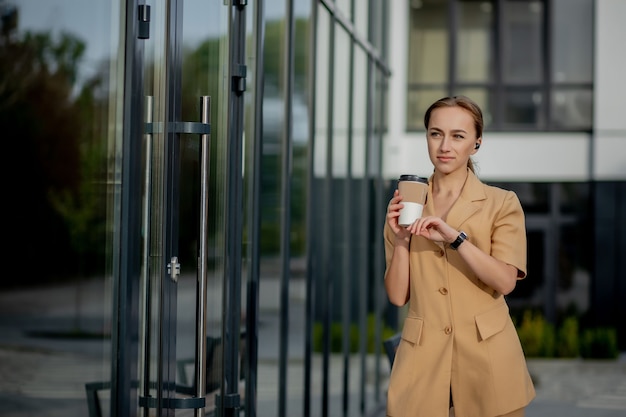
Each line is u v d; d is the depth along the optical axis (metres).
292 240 6.98
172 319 4.73
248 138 5.88
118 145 4.12
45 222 3.57
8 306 3.36
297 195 7.15
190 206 4.84
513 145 18.89
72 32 3.74
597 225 18.45
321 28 7.89
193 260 4.88
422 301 3.76
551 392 13.19
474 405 3.72
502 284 3.63
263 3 5.95
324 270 8.24
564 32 19.16
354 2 9.60
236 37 5.50
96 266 3.96
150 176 4.57
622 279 18.36
